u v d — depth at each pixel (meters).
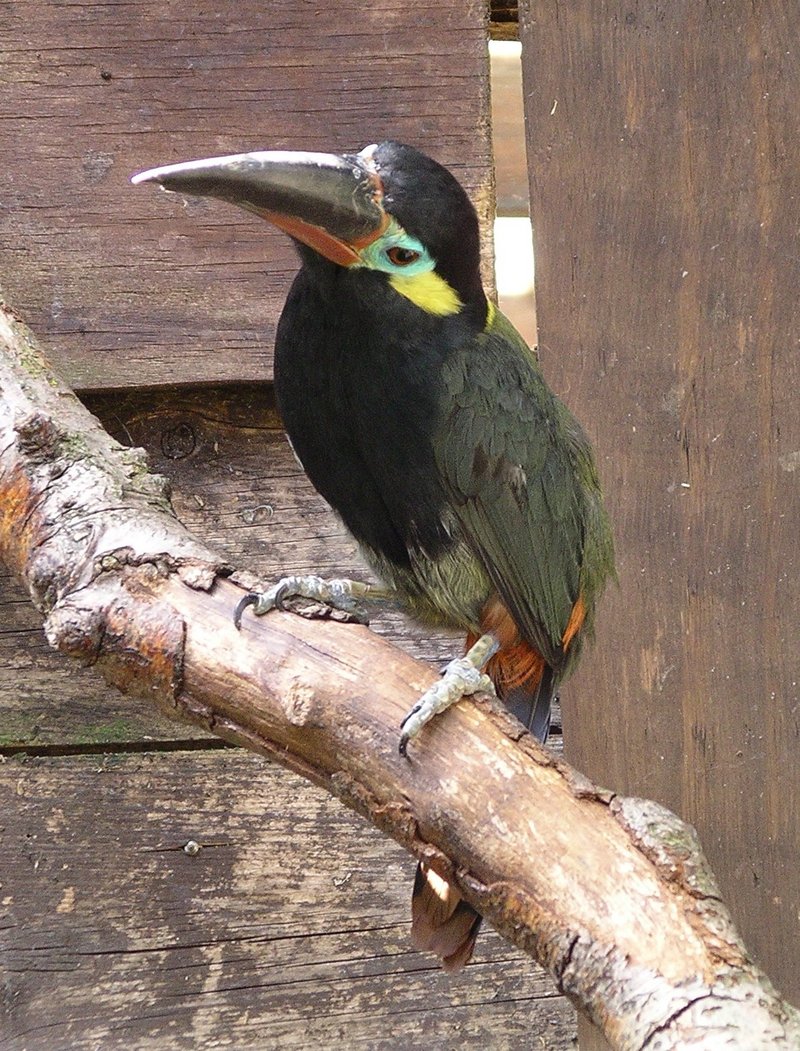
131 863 8.24
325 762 5.58
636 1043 4.66
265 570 8.61
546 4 8.66
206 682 5.66
